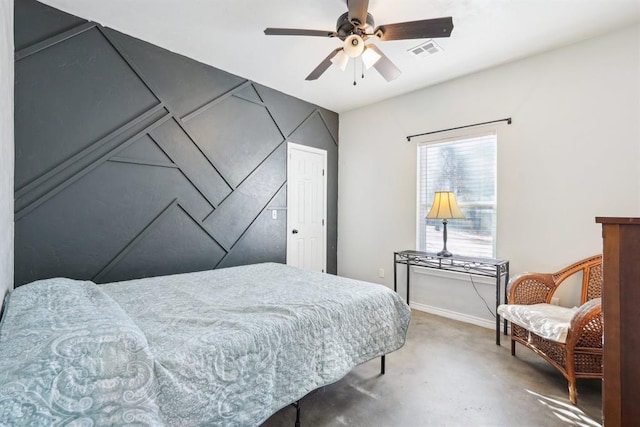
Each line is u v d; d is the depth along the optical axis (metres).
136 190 2.59
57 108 2.19
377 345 1.94
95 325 1.00
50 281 1.60
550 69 2.70
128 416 0.86
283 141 3.79
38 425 0.72
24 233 2.06
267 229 3.63
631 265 0.98
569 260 2.61
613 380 1.00
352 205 4.35
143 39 2.59
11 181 1.72
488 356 2.38
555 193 2.68
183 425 1.02
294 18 2.30
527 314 2.15
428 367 2.21
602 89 2.45
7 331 0.96
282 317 1.50
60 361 0.82
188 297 1.83
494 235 3.05
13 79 1.85
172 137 2.81
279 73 3.24
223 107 3.18
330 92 3.74
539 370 2.16
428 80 3.35
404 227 3.78
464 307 3.22
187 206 2.93
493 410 1.72
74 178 2.26
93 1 2.11
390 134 3.92
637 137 2.31
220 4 2.15
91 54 2.34
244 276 2.46
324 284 2.19
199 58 2.92
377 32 1.98
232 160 3.28
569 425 1.59
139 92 2.60
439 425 1.60
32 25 2.08
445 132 3.39
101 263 2.41
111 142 2.45
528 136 2.82
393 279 3.88
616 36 2.39
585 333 1.77
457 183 3.33
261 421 1.26
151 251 2.69
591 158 2.50
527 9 2.15
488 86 3.07
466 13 2.20
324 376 1.57
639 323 0.96
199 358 1.12
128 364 0.93
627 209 2.35
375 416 1.67
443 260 3.06
